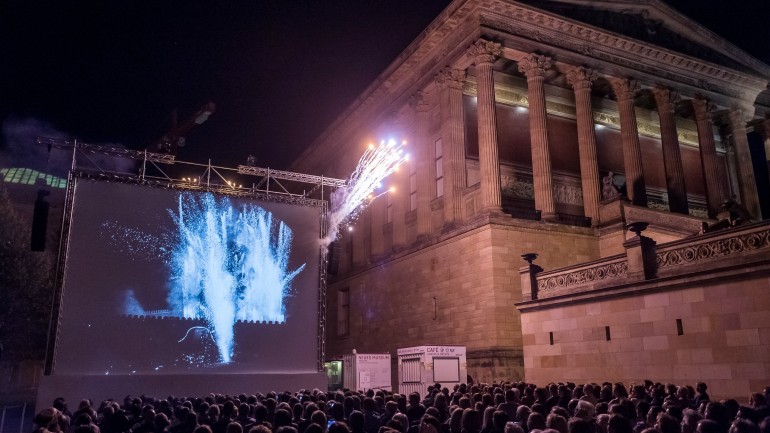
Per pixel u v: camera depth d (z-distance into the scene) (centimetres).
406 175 4100
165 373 2316
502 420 766
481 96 3269
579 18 3628
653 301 1828
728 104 4188
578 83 3559
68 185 2336
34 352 3956
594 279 2081
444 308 3322
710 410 739
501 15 3394
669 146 3791
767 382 1504
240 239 2591
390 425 764
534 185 3306
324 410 1164
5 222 3800
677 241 1800
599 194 3400
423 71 3853
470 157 3591
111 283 2314
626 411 820
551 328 2209
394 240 4034
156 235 2434
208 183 2636
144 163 2561
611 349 1952
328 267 2898
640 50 3784
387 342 3881
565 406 1204
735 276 1600
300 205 2761
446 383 2459
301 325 2633
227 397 1374
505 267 2991
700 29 4031
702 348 1672
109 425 962
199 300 2447
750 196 4044
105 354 2250
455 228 3356
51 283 3934
